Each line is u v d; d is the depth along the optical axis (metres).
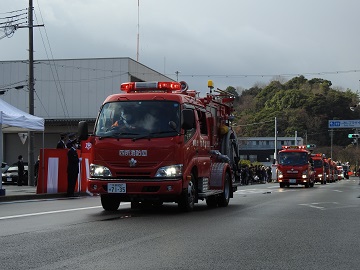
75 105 48.28
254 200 17.84
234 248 7.26
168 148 11.21
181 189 11.31
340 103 84.56
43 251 6.82
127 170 11.26
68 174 18.42
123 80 47.53
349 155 92.56
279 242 7.87
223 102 15.80
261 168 51.94
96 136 11.62
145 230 8.91
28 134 28.38
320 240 8.13
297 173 34.38
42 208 13.23
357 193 23.89
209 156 13.66
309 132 83.31
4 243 7.42
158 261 6.27
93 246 7.24
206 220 10.55
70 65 48.41
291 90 87.94
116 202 12.52
